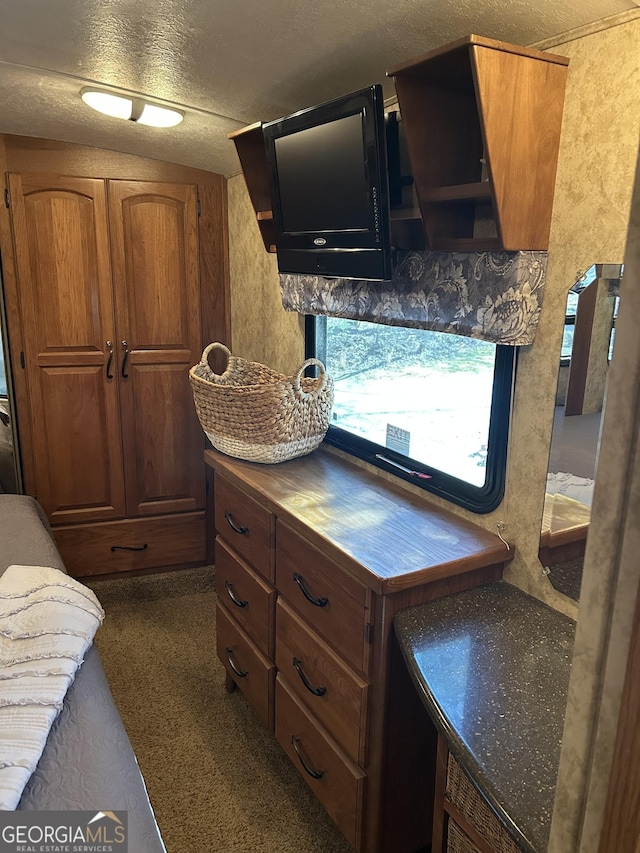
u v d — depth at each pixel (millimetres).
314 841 1855
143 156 2949
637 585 491
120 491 3240
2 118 2518
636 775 506
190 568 3449
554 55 1356
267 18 1549
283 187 1908
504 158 1356
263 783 2061
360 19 1496
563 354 1473
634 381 475
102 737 1280
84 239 2945
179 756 2160
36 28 1702
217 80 1983
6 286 2879
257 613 2107
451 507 1865
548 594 1564
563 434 1489
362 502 1913
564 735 585
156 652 2742
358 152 1578
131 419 3189
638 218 463
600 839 552
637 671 496
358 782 1611
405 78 1456
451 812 1281
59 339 3004
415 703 1592
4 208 2809
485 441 1771
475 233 1666
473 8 1361
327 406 2271
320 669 1750
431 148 1541
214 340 3264
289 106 2154
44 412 3053
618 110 1301
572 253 1427
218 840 1848
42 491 3121
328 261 1839
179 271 3123
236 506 2199
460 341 1828
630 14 1256
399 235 1750
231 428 2201
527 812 983
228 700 2449
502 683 1277
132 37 1726
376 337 2209
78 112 2398
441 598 1573
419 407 2027
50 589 1578
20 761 1152
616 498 500
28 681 1348
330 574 1655
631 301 472
